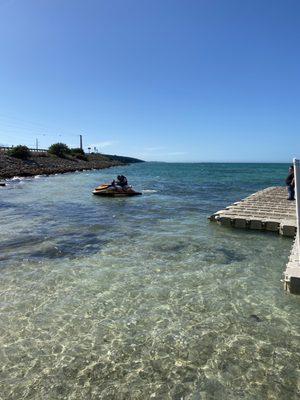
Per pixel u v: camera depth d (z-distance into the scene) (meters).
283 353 6.62
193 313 8.19
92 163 112.75
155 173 84.50
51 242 14.46
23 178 56.00
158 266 11.45
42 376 6.04
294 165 9.14
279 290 9.46
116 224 18.30
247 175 74.12
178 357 6.52
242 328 7.50
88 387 5.78
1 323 7.75
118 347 6.85
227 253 12.93
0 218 19.94
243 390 5.66
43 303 8.73
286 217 17.38
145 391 5.68
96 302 8.78
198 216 20.72
